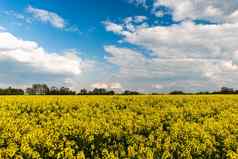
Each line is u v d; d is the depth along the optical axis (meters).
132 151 10.91
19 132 14.54
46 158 11.56
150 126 16.72
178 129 14.20
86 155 12.21
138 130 16.17
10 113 19.80
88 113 20.80
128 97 30.50
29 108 23.78
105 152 11.52
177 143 12.14
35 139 12.48
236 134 14.66
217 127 15.12
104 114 19.70
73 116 19.69
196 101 28.42
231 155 10.77
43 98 28.91
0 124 15.31
